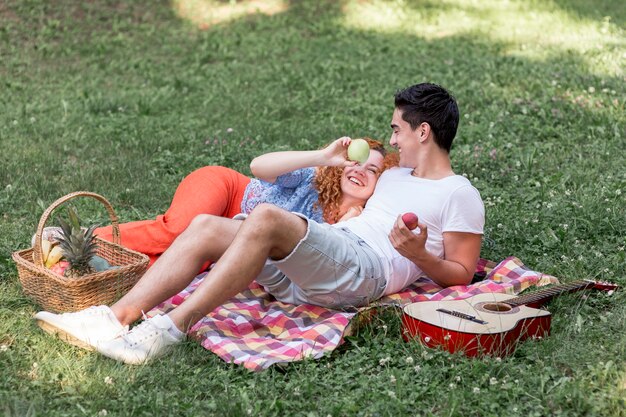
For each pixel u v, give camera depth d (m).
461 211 4.39
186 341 3.88
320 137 7.75
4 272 4.69
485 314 3.98
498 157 6.87
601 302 4.41
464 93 8.84
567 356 3.79
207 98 9.14
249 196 4.94
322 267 4.09
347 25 12.41
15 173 6.60
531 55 10.55
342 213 4.71
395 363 3.80
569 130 7.52
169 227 4.72
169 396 3.50
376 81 9.61
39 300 4.20
